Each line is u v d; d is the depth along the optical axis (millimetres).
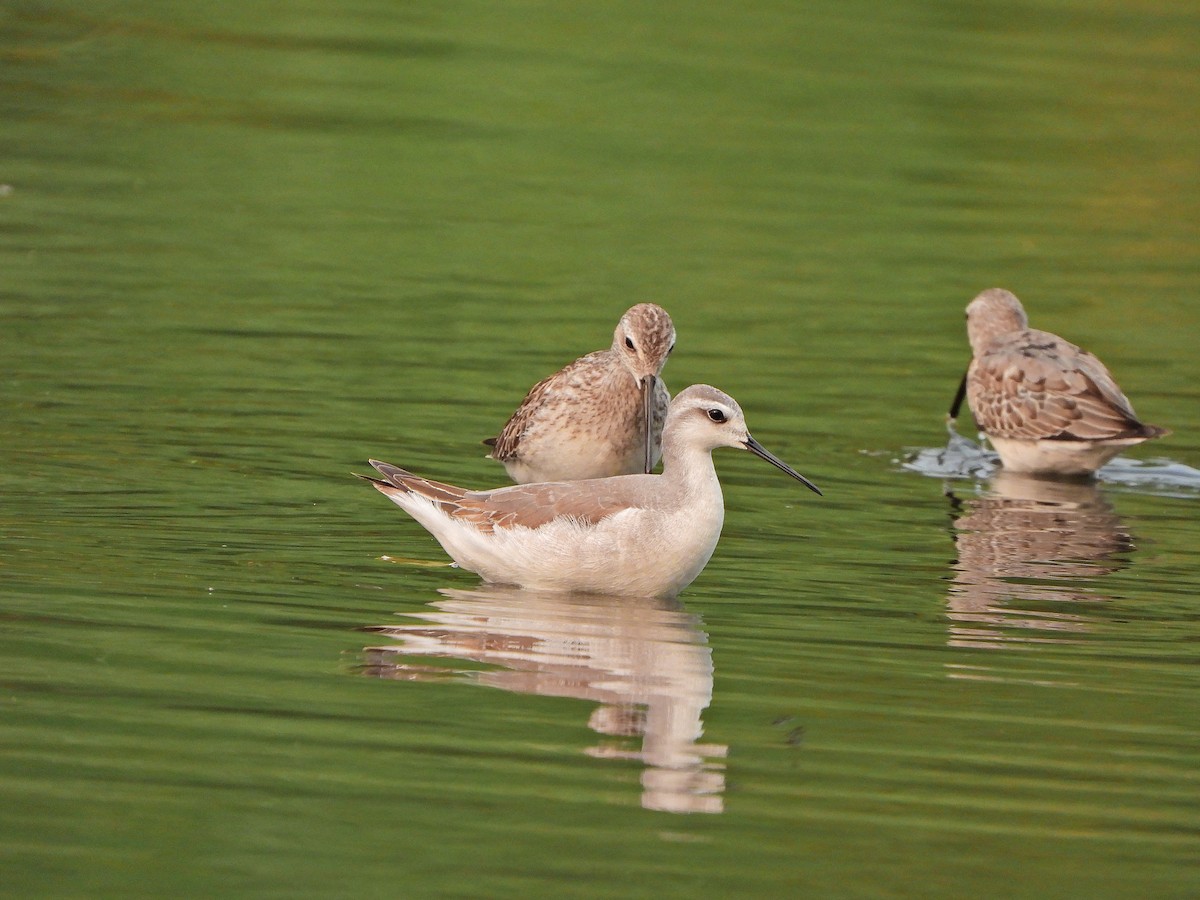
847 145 30844
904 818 9594
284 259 23547
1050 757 10461
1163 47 37562
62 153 27844
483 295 22516
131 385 18328
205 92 31703
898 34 37656
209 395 18203
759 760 10266
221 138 29250
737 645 12250
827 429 18625
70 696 10734
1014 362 17844
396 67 33688
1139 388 20141
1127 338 21984
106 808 9344
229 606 12547
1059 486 17328
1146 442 18781
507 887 8688
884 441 18375
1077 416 17266
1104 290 24078
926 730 10820
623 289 23078
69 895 8477
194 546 13930
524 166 28797
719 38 36656
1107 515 16234
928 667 11938
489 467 16641
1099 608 13398
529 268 23812
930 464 17797
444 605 12844
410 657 11672
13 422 16922
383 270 23344
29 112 29828
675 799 9703
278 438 17047
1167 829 9562
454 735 10406
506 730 10516
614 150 29938
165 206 25578
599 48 35406
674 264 24359
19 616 12109
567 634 12312
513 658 11766
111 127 29422
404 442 17188
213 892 8508
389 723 10547
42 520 14320
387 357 19875
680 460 13180
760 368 20359
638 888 8727
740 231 26141
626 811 9539
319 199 26484
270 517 14805
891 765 10266
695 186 28250
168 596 12703
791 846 9227
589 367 15758
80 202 25469
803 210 27328
